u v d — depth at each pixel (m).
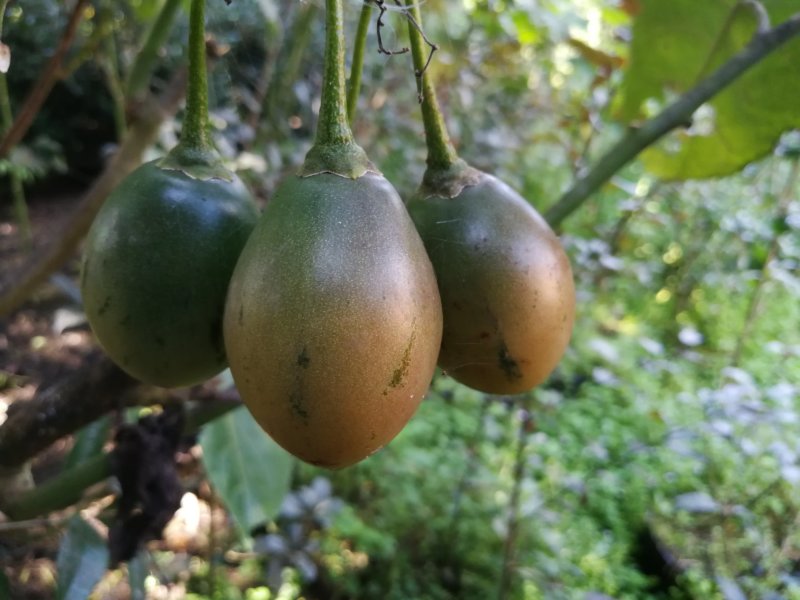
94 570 0.26
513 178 0.78
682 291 1.00
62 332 0.30
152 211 0.17
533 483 0.64
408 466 0.63
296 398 0.14
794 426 0.58
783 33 0.23
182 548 0.57
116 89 0.57
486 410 0.65
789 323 0.94
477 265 0.17
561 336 0.18
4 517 0.28
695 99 0.23
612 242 0.73
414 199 0.18
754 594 0.52
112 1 0.36
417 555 0.60
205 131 0.18
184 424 0.25
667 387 0.81
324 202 0.14
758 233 0.80
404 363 0.14
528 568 0.56
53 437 0.24
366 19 0.17
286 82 0.65
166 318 0.17
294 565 0.53
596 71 0.66
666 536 0.62
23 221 0.80
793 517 0.57
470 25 0.74
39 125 1.08
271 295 0.14
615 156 0.24
